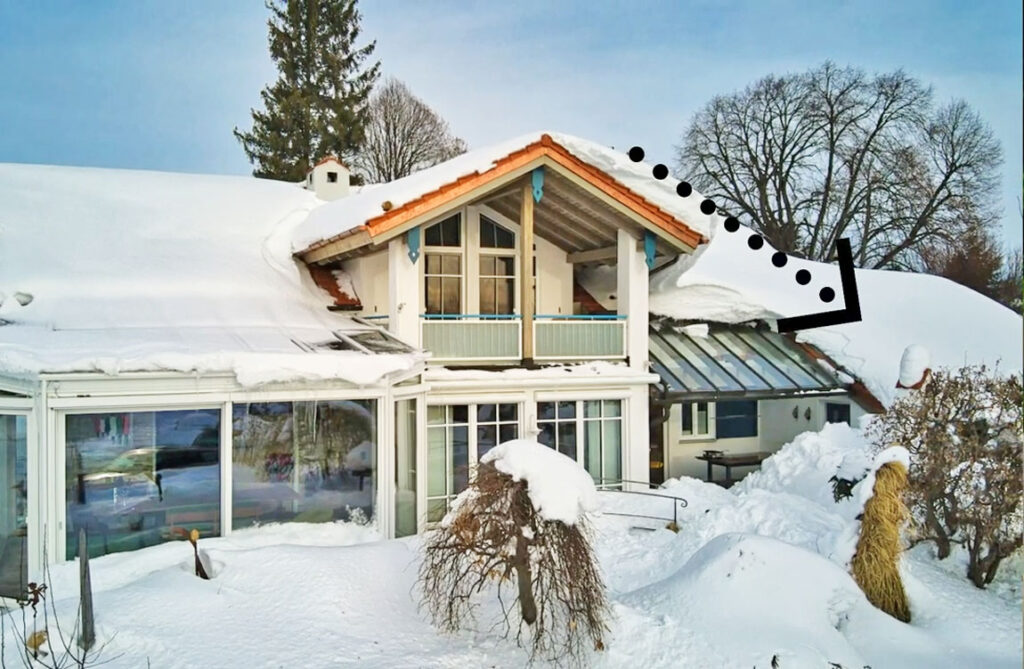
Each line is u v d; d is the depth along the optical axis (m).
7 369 9.66
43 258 14.28
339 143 47.84
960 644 8.84
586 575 7.68
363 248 14.45
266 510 11.26
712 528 12.02
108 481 10.18
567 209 16.20
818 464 14.16
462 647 7.75
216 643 7.33
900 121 40.06
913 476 11.45
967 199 38.97
